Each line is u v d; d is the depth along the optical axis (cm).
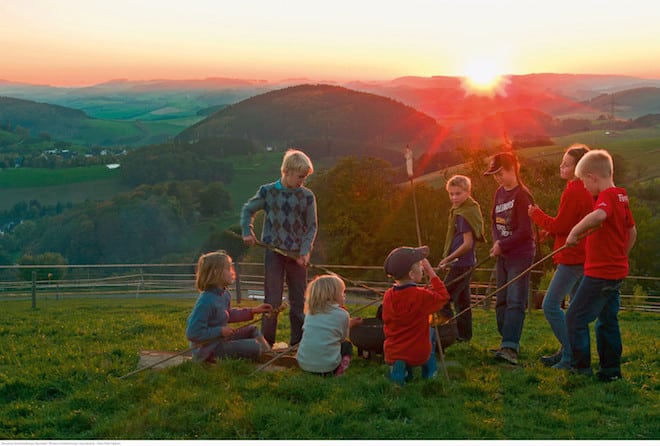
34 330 1159
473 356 778
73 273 8762
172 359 752
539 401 612
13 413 590
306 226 793
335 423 542
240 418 540
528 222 768
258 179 18762
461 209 823
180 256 10681
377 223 4681
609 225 652
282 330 1103
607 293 661
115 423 545
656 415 562
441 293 629
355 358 757
